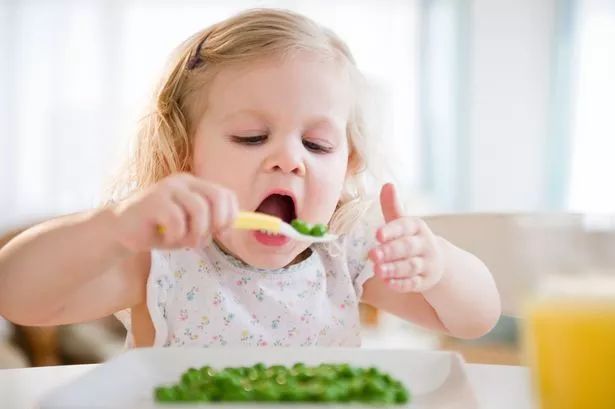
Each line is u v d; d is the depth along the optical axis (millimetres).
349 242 1158
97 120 4227
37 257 762
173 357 660
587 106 4438
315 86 965
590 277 454
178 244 651
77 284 774
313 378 567
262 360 674
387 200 849
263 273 1061
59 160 4195
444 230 1160
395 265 806
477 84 4672
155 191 665
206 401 531
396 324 2910
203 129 990
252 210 942
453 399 588
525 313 482
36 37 4164
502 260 1074
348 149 1123
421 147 4633
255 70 958
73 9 4203
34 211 4176
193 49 1044
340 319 1111
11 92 4133
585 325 448
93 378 574
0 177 4129
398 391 564
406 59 4621
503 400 632
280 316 1059
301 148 951
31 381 731
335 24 4543
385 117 1237
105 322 2736
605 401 447
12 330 2613
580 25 4457
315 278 1098
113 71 4238
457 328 1042
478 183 4688
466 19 4641
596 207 4430
